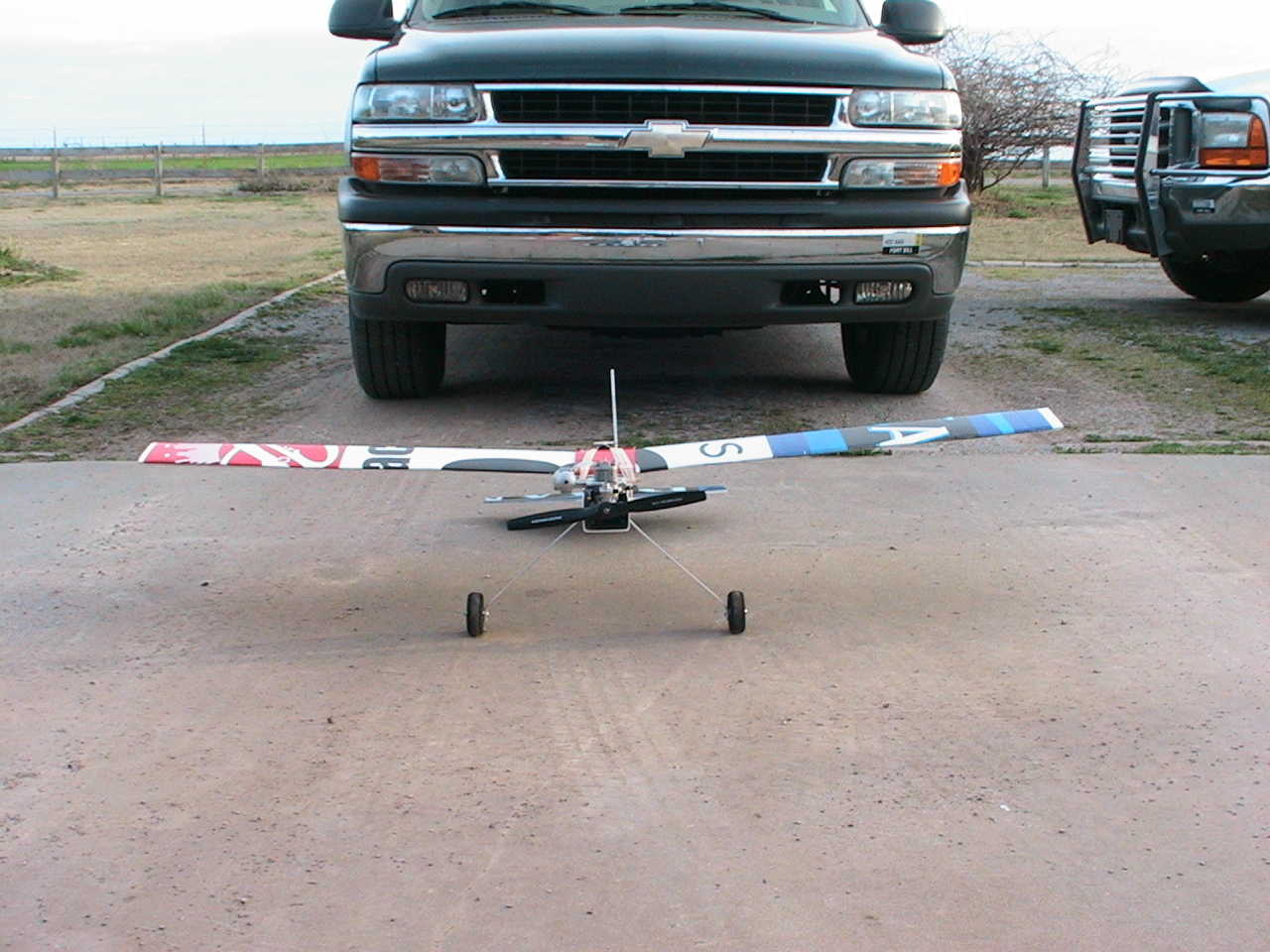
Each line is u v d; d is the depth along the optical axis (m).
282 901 2.88
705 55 6.18
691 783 3.37
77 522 5.43
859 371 7.42
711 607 4.57
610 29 6.57
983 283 12.14
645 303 6.36
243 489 5.88
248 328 9.49
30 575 4.87
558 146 6.17
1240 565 4.84
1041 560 4.93
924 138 6.38
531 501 4.74
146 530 5.36
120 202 24.61
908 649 4.19
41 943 2.75
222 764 3.51
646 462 4.50
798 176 6.35
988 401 7.23
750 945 2.71
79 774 3.46
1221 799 3.26
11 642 4.31
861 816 3.20
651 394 7.53
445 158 6.28
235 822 3.21
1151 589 4.64
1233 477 5.77
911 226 6.39
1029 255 14.41
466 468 4.39
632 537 5.27
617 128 6.13
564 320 6.47
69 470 6.07
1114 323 9.60
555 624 4.45
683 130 6.12
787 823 3.17
